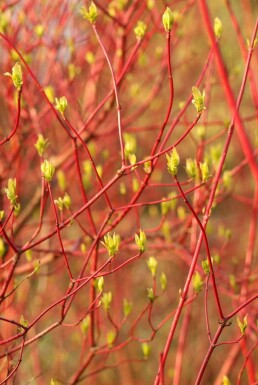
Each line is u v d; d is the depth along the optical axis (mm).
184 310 5184
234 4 6711
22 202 4297
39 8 3355
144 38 3201
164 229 3023
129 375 4746
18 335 1941
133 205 2111
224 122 2812
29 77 3252
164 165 4113
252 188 5656
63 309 2084
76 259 4406
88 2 3262
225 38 6539
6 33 2859
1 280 2900
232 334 4938
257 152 2869
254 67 3453
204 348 4949
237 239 5039
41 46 3258
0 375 2865
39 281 4211
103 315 4500
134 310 5277
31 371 4320
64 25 3254
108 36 3355
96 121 3338
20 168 3262
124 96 4184
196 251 1897
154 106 4309
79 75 3361
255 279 3059
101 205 4383
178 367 2836
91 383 4312
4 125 3492
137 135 4844
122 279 4773
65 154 3295
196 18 4629
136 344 5102
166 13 1803
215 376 4867
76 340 4449
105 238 1870
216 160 2654
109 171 4109
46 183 2105
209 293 4848
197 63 5270
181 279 5234
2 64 3258
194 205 2912
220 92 5941
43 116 3148
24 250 2041
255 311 2986
